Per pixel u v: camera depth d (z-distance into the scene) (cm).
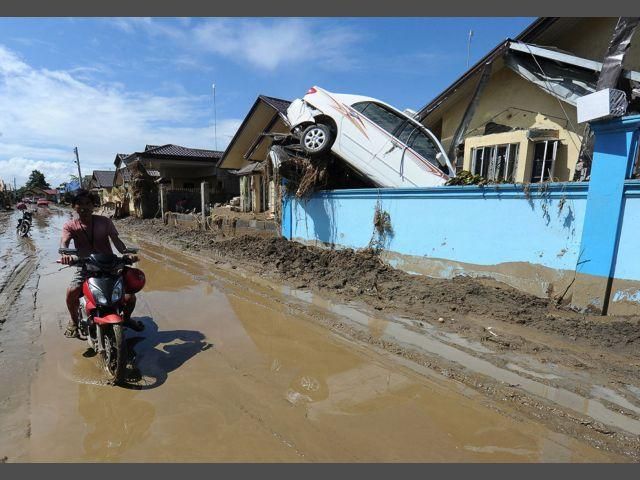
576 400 331
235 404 330
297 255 902
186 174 2788
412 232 732
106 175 4881
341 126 882
